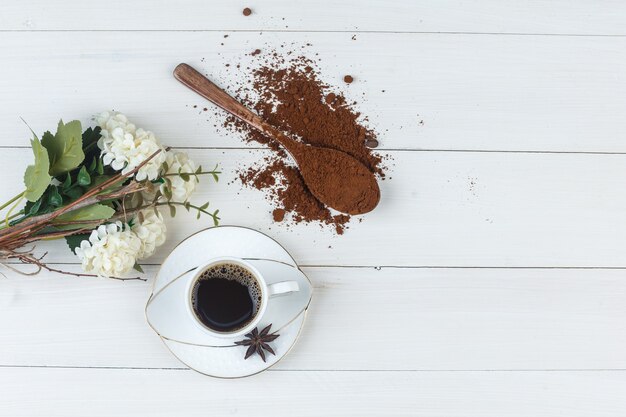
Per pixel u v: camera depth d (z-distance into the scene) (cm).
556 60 89
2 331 86
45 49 87
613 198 89
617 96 90
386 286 88
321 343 87
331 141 87
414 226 88
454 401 88
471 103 89
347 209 86
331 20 89
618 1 89
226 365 83
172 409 86
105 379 86
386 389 87
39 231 81
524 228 89
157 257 86
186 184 83
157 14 88
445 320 88
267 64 88
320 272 87
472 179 89
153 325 84
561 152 89
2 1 87
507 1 89
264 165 87
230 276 82
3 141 86
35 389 86
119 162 79
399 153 88
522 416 88
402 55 89
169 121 87
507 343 88
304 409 87
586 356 88
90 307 86
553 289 89
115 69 87
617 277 89
